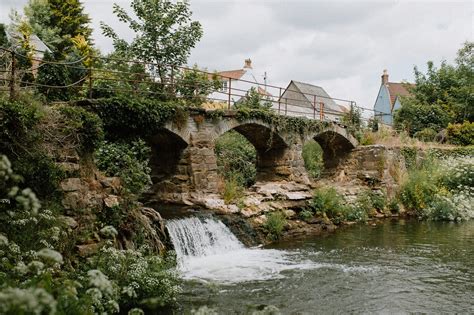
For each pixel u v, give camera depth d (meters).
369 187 20.66
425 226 16.58
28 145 7.37
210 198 14.04
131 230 8.90
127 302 6.52
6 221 6.29
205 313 4.29
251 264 10.55
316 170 23.36
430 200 19.62
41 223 6.88
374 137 22.81
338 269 10.20
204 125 14.61
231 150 20.64
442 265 10.63
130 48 17.75
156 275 6.97
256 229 13.34
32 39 18.16
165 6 17.97
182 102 14.98
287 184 17.38
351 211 17.45
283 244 13.05
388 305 7.82
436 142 27.33
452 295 8.39
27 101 7.77
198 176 14.24
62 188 7.79
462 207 18.50
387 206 19.59
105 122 11.63
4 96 7.68
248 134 17.95
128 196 9.31
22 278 4.92
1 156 3.71
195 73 17.88
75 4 29.05
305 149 24.77
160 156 15.09
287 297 8.16
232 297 8.05
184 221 11.20
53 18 28.16
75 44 21.70
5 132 6.98
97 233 8.10
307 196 16.44
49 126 7.83
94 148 9.00
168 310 7.20
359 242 13.43
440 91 33.31
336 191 18.03
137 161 11.28
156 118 12.84
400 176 20.97
